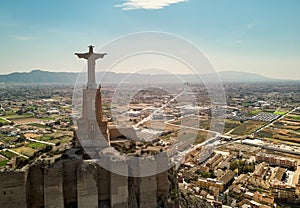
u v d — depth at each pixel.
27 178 38.81
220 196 93.50
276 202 98.25
